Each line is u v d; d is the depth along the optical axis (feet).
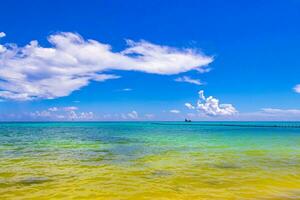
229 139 125.90
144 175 45.39
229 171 48.75
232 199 32.04
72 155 69.62
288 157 66.13
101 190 36.11
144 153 73.51
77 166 53.83
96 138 132.46
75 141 113.60
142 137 140.26
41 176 44.68
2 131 205.26
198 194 34.09
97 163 57.36
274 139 124.98
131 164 56.03
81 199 32.27
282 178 43.09
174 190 36.01
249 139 124.77
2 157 66.03
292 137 138.51
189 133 182.91
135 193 34.60
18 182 40.50
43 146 92.38
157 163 57.41
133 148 86.17
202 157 65.92
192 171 48.62
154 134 170.09
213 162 58.65
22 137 137.80
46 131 210.38
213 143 104.22
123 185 38.60
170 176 44.55
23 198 32.65
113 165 54.95
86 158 64.39
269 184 39.24
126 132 198.08
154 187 37.55
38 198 32.68
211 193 34.55
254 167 52.54
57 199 32.27
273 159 62.90
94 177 43.93
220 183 39.78
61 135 157.17
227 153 73.67
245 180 41.63
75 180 41.78
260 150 80.12
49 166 53.88
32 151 77.97
